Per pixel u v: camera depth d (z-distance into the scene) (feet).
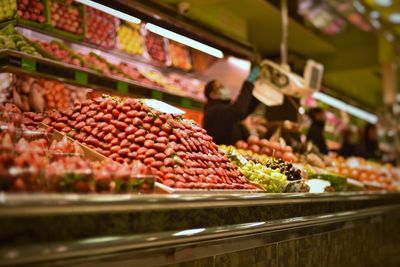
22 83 10.44
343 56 25.00
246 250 8.44
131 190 6.49
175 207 6.52
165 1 14.70
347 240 12.19
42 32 12.44
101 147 7.83
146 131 8.02
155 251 6.42
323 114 17.80
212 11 17.26
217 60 16.67
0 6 11.30
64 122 8.36
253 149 12.96
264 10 18.17
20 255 4.73
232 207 7.60
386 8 24.89
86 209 5.34
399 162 27.45
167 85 14.94
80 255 5.33
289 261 9.63
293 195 9.14
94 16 14.12
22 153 5.99
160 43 16.01
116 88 12.33
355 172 15.34
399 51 28.63
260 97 14.19
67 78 11.13
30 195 4.93
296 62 20.01
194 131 8.93
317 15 21.68
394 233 15.49
